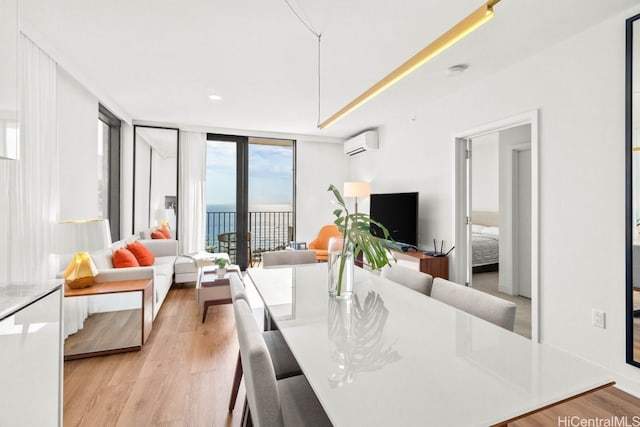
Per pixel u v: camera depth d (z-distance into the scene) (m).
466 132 3.51
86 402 1.93
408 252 4.07
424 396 0.80
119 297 2.63
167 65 3.01
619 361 2.15
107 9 2.14
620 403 1.98
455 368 0.94
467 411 0.74
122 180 4.70
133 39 2.54
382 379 0.87
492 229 5.85
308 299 1.64
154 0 2.05
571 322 2.43
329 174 6.40
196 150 5.46
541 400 0.79
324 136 6.21
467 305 1.56
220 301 3.26
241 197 5.83
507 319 1.36
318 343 1.10
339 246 1.72
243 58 2.86
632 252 2.07
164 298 3.82
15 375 1.14
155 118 4.88
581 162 2.37
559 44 2.53
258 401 0.92
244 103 4.14
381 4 2.07
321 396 0.79
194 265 4.37
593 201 2.29
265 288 1.86
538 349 1.07
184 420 1.78
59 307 1.46
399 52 2.74
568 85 2.46
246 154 5.83
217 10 2.15
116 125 4.50
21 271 2.21
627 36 2.08
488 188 6.22
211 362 2.43
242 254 5.85
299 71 3.13
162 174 5.27
